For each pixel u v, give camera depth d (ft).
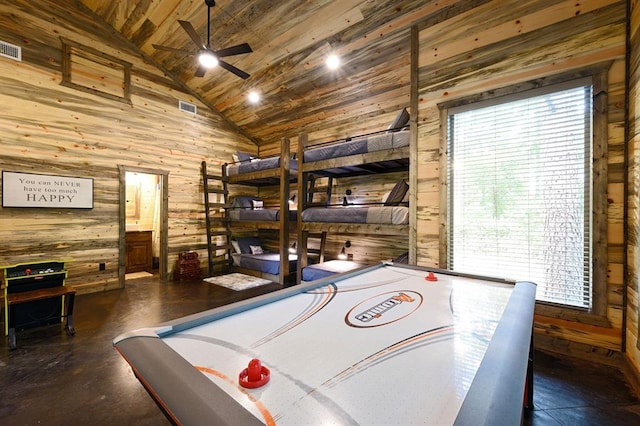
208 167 18.98
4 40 11.94
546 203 8.45
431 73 10.41
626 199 7.25
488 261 9.39
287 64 14.49
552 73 8.23
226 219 19.06
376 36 11.84
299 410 2.27
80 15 13.89
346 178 16.55
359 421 2.16
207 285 15.99
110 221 14.83
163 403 2.19
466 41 9.68
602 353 7.54
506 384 2.38
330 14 11.59
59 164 13.24
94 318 10.99
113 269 14.96
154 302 12.99
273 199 20.98
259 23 12.48
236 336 3.62
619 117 7.36
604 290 7.53
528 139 8.72
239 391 2.50
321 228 13.20
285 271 15.83
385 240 14.93
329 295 5.36
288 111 17.71
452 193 10.04
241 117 19.61
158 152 16.63
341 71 13.93
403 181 11.71
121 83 15.21
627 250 7.20
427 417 2.20
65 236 13.46
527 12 8.62
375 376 2.75
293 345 3.40
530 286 5.60
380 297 5.24
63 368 7.46
